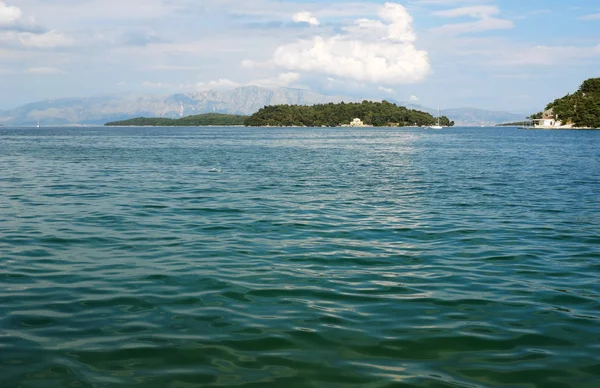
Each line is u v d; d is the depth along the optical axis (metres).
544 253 16.89
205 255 16.17
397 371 8.41
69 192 31.20
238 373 8.30
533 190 33.72
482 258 16.17
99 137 158.25
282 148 93.19
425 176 42.97
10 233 19.27
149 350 9.15
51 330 10.05
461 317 10.95
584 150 87.38
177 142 119.44
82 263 15.13
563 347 9.45
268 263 15.30
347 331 10.10
